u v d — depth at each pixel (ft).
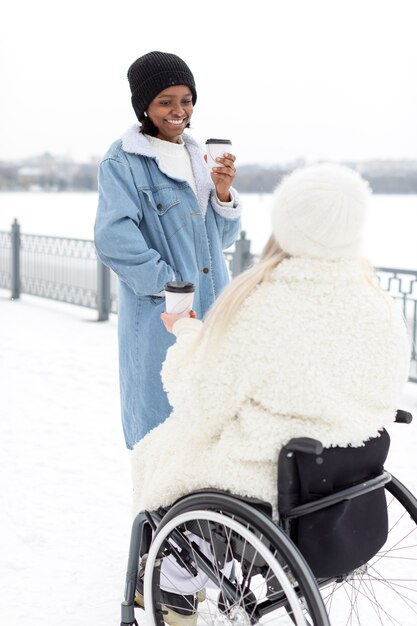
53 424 16.63
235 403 6.24
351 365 6.09
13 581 9.56
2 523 11.36
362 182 6.19
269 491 6.24
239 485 6.27
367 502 6.56
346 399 6.12
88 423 16.75
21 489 12.79
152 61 9.10
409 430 16.42
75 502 12.27
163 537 6.78
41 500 12.32
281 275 6.20
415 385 20.63
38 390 19.54
